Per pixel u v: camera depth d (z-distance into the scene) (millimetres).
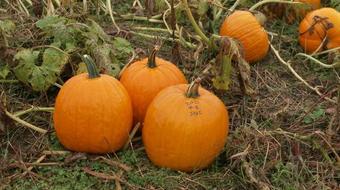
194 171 2062
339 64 2703
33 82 2312
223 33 2736
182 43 2859
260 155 2154
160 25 3170
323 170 2135
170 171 2055
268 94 2600
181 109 1966
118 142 2098
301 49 2977
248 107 2471
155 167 2084
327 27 2824
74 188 2008
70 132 2059
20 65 2328
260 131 2250
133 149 2172
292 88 2660
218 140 2014
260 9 3230
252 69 2775
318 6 3184
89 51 2443
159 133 1991
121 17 3186
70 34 2484
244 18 2719
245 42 2697
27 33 2682
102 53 2395
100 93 2020
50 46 2381
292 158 2152
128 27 3055
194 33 3021
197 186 2029
